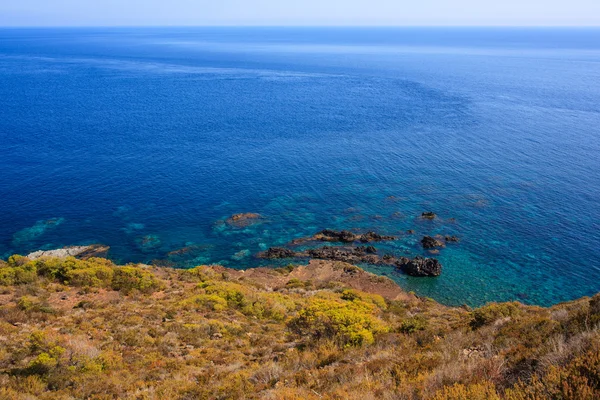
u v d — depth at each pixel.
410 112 103.00
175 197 54.94
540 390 6.63
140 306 22.73
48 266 27.06
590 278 38.00
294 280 34.47
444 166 65.44
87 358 14.91
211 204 53.25
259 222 48.69
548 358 8.25
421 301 33.00
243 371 14.23
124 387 13.48
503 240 44.25
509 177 60.19
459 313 28.47
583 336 8.78
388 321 22.73
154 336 18.45
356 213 50.69
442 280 38.16
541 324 12.79
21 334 17.55
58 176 60.62
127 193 55.72
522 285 37.31
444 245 43.75
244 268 39.81
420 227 47.19
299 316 20.48
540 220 47.84
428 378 8.68
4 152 70.44
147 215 49.91
